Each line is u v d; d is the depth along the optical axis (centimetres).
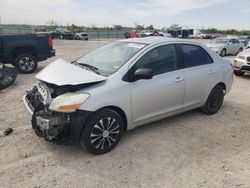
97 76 413
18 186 340
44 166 384
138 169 384
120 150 433
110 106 414
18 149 427
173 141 470
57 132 389
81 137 398
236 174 378
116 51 492
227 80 608
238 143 472
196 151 438
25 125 520
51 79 401
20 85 847
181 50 516
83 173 371
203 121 563
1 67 830
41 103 407
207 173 378
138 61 447
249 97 775
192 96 536
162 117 497
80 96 384
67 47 2575
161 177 367
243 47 2255
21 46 1043
